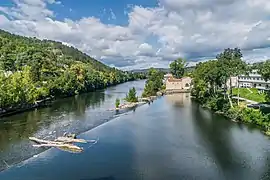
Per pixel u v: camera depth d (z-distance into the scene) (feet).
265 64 229.45
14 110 298.15
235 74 305.94
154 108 344.90
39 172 133.90
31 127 225.35
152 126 234.58
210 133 205.36
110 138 195.62
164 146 173.88
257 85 458.50
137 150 166.61
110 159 151.23
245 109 249.75
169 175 128.26
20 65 553.23
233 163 141.90
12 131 211.20
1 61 553.23
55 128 223.71
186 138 192.13
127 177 126.93
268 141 180.14
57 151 165.37
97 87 643.45
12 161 148.46
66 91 463.42
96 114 294.66
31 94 325.83
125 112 311.68
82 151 165.89
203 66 417.49
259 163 141.59
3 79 297.94
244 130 211.82
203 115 282.97
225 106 286.66
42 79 476.13
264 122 220.43
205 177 125.49
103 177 127.54
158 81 615.16
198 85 406.82
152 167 138.72
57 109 323.16
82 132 213.87
